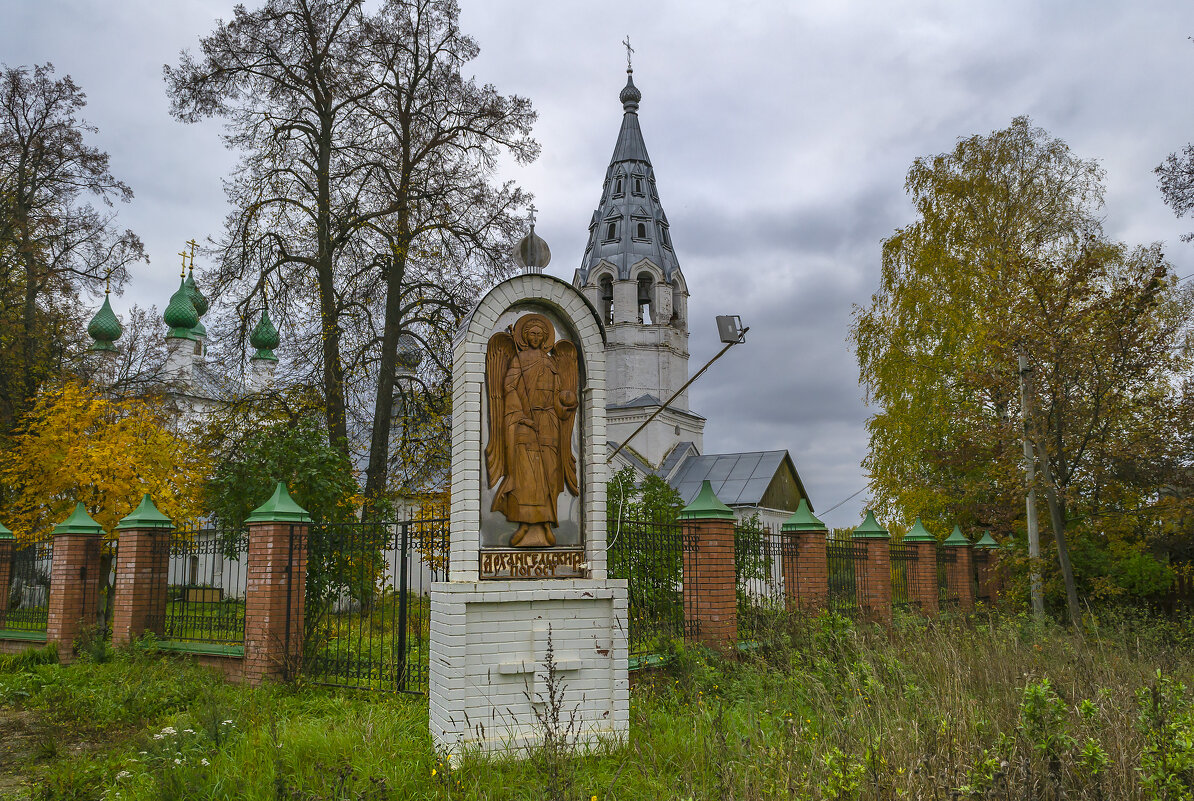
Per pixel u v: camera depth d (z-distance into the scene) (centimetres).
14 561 1588
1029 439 1488
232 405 2206
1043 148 2658
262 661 1023
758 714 754
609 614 713
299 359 2289
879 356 2752
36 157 2683
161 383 2888
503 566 694
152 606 1232
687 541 1058
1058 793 482
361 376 2319
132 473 2034
